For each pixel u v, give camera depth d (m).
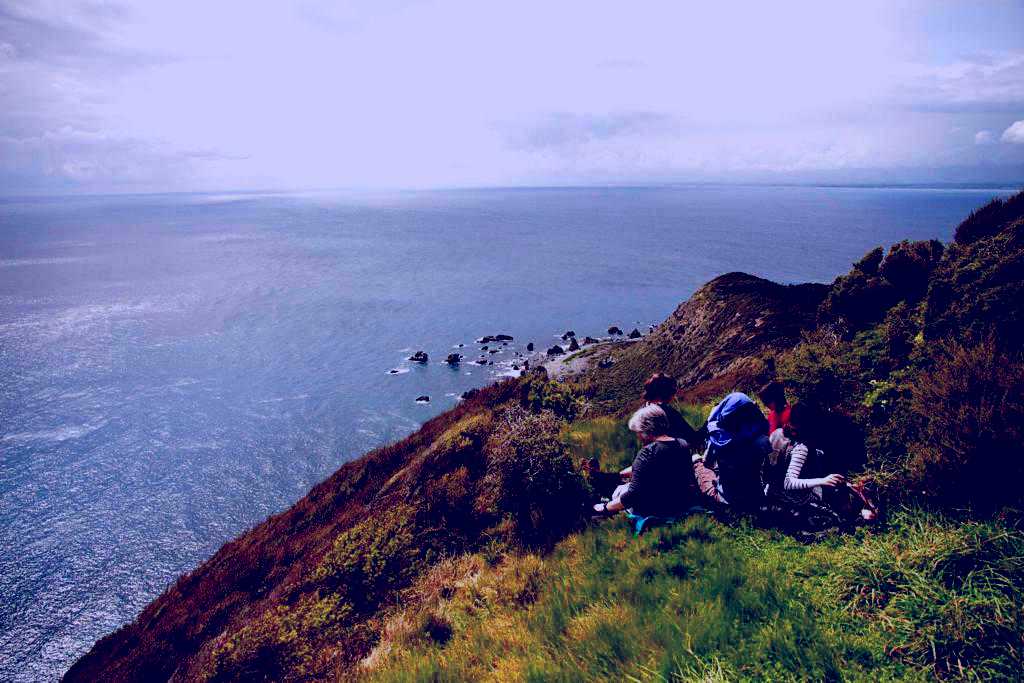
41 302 165.25
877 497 5.49
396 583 8.06
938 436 5.56
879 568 4.55
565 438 9.84
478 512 8.78
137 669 11.01
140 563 50.47
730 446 6.11
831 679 3.71
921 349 7.27
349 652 7.07
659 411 6.56
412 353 104.56
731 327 30.14
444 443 11.16
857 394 7.65
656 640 4.45
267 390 88.31
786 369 8.80
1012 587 3.93
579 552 6.70
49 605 45.88
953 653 3.68
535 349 104.12
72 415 80.81
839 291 11.81
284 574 12.29
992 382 5.47
